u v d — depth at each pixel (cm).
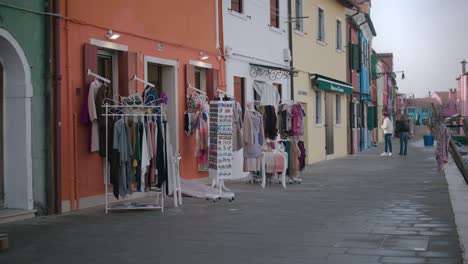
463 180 1517
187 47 1402
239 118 1384
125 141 997
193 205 1101
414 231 809
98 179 1088
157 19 1284
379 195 1225
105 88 1042
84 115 1040
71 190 1020
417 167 2003
